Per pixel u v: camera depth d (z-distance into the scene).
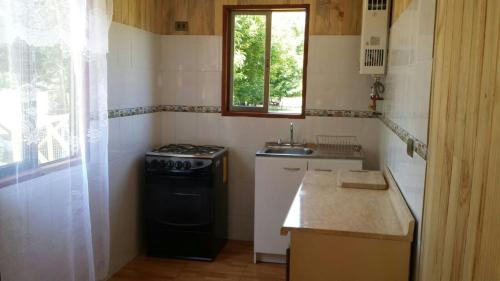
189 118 4.21
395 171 2.49
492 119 0.90
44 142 2.35
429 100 1.60
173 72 4.18
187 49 4.12
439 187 1.39
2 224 2.12
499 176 0.85
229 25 4.11
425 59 1.70
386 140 3.12
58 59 2.42
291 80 4.10
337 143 3.98
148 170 3.71
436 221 1.42
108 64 3.17
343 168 3.52
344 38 3.86
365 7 3.30
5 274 2.15
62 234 2.51
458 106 1.19
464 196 1.09
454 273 1.16
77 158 2.60
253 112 4.16
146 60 3.85
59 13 2.40
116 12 3.25
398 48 2.59
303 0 3.87
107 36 2.89
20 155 2.20
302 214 2.08
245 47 4.13
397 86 2.56
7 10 2.08
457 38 1.24
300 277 1.90
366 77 3.87
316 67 3.94
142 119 3.82
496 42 0.90
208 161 3.62
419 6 1.86
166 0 4.10
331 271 1.88
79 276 2.67
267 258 3.74
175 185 3.68
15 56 2.13
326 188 2.61
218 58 4.09
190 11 4.08
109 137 3.25
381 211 2.14
